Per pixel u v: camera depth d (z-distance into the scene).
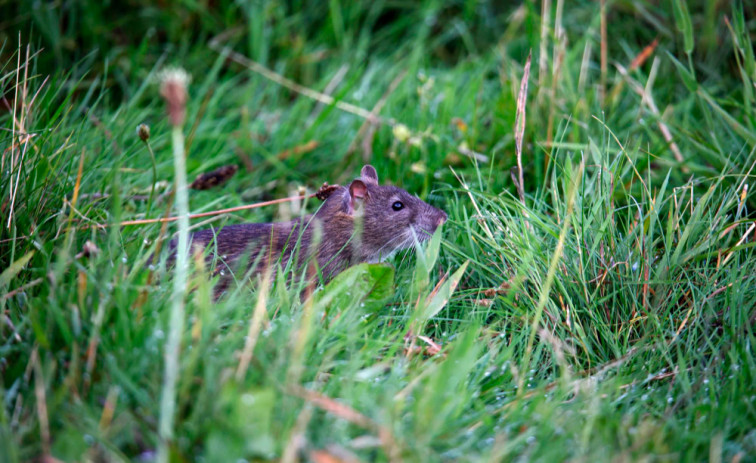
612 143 10.59
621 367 7.26
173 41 14.09
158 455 4.98
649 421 6.18
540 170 10.51
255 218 10.40
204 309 6.05
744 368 6.68
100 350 5.84
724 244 8.34
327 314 7.11
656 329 7.53
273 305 7.24
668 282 7.62
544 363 7.52
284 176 11.55
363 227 9.61
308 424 5.54
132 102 11.27
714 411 6.29
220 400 5.28
